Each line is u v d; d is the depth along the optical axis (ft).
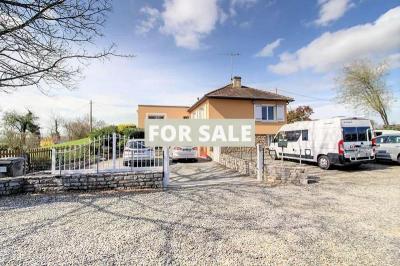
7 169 30.99
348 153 36.60
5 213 18.62
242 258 11.51
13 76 23.29
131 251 12.32
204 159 59.16
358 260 11.28
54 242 13.46
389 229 14.97
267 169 31.09
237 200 22.03
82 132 121.70
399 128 76.33
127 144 32.19
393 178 31.45
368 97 91.30
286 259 11.39
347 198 22.31
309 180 30.35
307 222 16.24
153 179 27.53
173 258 11.57
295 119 120.98
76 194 24.70
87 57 25.04
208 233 14.53
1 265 11.00
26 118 100.01
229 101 60.85
